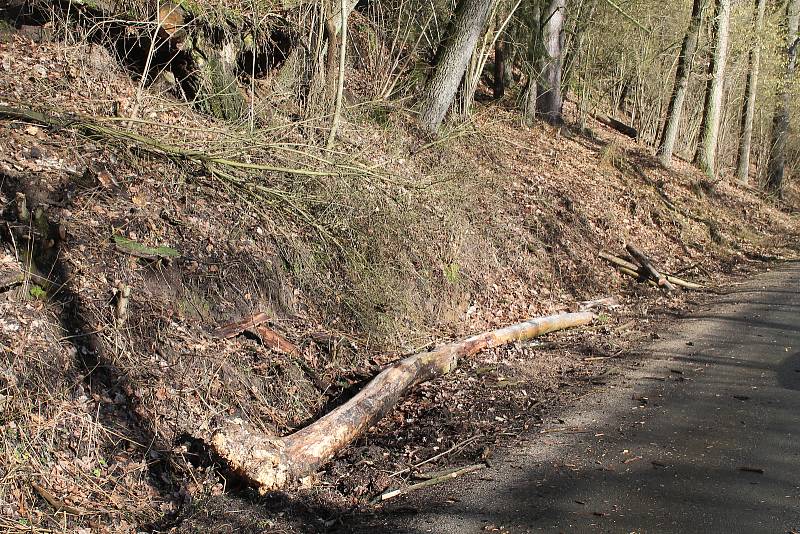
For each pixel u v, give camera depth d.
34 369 5.20
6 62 7.86
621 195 17.41
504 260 12.16
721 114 30.39
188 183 7.99
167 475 5.36
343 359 7.87
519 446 6.27
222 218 7.95
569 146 19.06
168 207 7.51
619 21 22.12
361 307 8.73
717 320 11.07
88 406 5.33
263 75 11.12
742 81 31.66
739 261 17.59
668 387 7.81
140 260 6.65
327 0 10.88
